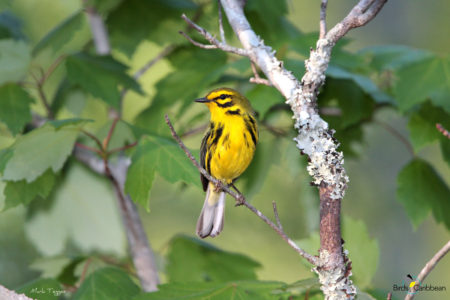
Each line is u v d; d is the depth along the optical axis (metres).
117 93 10.45
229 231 20.20
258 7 11.32
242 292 7.46
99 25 12.06
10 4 10.62
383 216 19.08
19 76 10.08
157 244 19.70
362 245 8.29
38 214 11.20
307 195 12.67
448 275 20.28
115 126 9.98
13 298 6.86
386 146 18.88
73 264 10.66
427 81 10.17
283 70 6.46
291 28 12.42
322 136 5.92
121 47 11.98
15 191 9.13
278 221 6.06
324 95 11.79
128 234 11.18
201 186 8.50
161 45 11.96
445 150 10.83
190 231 20.12
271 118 12.77
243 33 6.88
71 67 10.36
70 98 11.73
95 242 11.27
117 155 10.55
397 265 18.73
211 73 10.68
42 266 10.34
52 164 9.01
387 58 11.09
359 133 12.80
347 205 19.16
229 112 10.12
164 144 8.92
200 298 7.32
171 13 11.94
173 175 8.55
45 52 12.45
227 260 11.41
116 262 10.91
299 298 8.12
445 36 21.05
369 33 20.52
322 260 5.84
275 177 19.56
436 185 11.03
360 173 19.14
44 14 16.34
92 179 11.38
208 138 10.32
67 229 11.26
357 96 11.62
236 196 6.31
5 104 9.68
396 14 20.30
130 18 11.89
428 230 19.52
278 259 20.08
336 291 5.80
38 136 8.80
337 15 24.28
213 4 12.03
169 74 11.69
